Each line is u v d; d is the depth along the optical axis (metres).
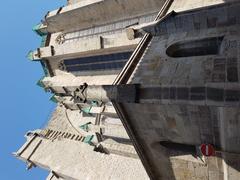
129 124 18.69
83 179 31.47
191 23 17.50
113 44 30.53
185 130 16.38
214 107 14.33
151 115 17.08
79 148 35.03
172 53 17.97
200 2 20.28
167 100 15.34
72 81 37.53
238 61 13.96
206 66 14.86
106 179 29.61
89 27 36.00
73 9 35.62
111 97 17.47
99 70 34.66
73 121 40.16
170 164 19.36
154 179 21.06
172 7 22.12
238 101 13.14
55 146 38.97
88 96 28.05
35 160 39.53
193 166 18.09
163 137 17.86
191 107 15.07
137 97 16.53
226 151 15.53
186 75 15.26
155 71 16.98
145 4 29.08
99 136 31.41
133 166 28.36
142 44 19.86
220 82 13.91
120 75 18.56
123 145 29.08
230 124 14.36
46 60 41.31
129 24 31.17
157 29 19.25
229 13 15.96
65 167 34.75
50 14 39.56
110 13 32.72
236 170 15.76
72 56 37.38
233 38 15.11
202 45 16.75
